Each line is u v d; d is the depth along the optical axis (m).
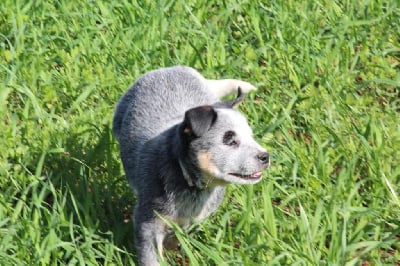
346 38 14.87
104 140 11.59
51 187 10.48
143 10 14.84
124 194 11.34
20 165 11.32
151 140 10.35
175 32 14.45
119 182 11.45
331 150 11.88
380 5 15.33
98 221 10.45
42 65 13.56
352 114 12.70
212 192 10.19
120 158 11.48
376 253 10.38
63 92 13.03
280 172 11.54
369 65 13.91
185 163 9.85
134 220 10.20
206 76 13.30
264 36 14.74
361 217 10.70
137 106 10.94
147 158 10.17
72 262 9.82
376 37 14.74
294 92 13.34
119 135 11.19
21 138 11.87
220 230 10.27
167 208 9.95
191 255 9.58
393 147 12.02
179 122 10.55
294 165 11.27
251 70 13.68
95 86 12.95
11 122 11.99
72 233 9.98
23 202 10.53
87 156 11.70
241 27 15.08
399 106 13.38
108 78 12.98
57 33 14.41
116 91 12.87
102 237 10.63
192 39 14.28
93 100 12.99
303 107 12.77
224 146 9.76
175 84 11.14
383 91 13.59
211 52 13.75
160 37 14.12
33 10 14.81
